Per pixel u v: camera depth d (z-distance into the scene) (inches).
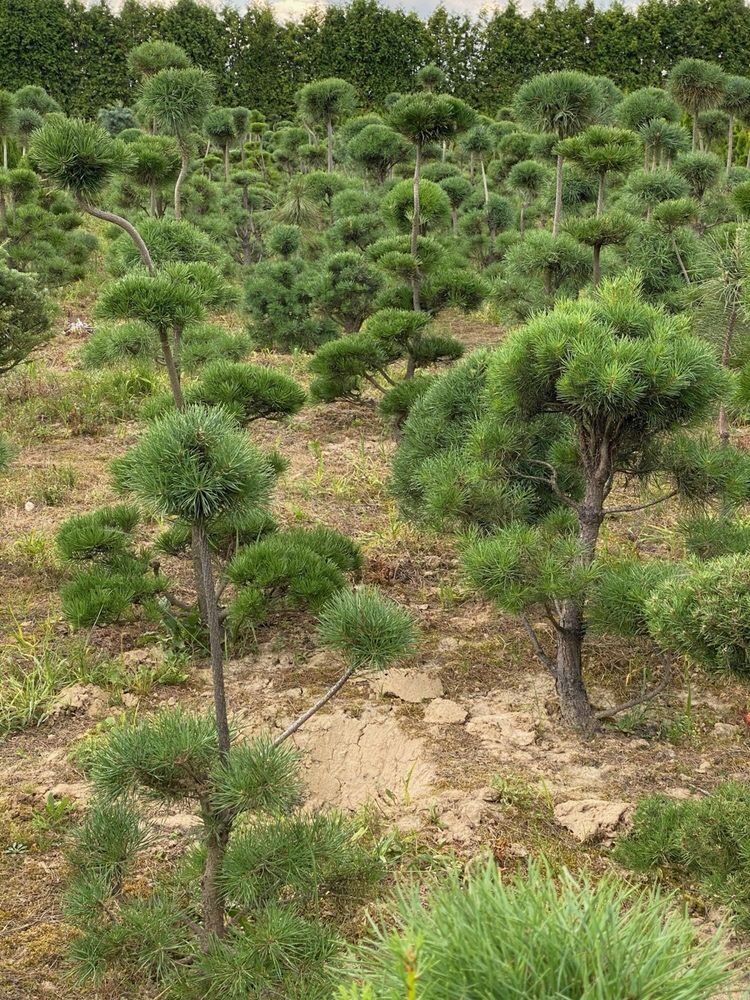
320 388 345.7
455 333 547.2
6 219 626.2
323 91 677.3
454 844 146.4
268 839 110.0
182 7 1647.4
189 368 261.1
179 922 118.3
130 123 1212.5
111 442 363.6
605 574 165.3
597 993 61.6
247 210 707.4
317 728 180.5
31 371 424.2
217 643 110.4
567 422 195.5
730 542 174.6
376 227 519.5
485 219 648.4
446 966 65.2
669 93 549.0
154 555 233.3
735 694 194.5
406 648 119.0
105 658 205.6
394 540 271.7
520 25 1627.7
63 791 160.7
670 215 321.1
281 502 299.3
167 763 105.1
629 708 183.8
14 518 284.5
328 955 105.7
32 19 1558.8
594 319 156.3
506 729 180.7
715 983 67.2
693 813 135.3
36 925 131.4
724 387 151.9
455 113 329.4
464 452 179.6
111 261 336.5
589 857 143.8
